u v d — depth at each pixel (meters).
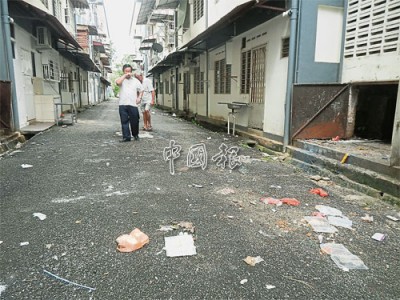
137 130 8.19
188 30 17.11
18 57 9.27
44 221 3.25
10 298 2.09
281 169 5.61
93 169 5.30
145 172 5.18
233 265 2.53
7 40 7.66
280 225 3.26
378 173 4.35
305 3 6.21
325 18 6.39
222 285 2.27
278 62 7.47
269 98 7.96
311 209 3.71
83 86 25.55
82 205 3.70
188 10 16.97
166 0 18.17
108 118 14.48
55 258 2.57
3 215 3.39
